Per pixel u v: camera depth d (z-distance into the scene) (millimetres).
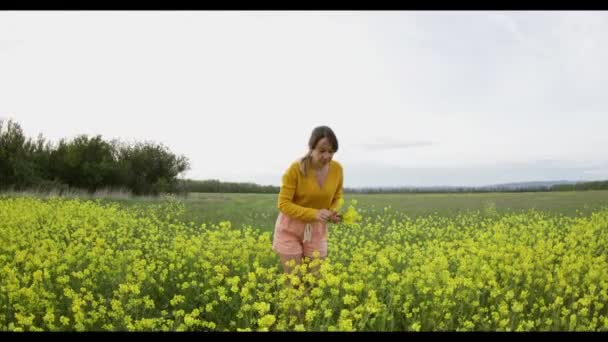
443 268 5090
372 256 6387
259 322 3604
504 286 5098
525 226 9969
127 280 4867
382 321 4031
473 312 4387
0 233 7336
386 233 9656
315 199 4684
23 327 4074
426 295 4605
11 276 4770
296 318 3908
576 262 5930
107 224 10086
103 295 4965
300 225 4723
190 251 5836
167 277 5535
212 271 5492
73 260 5594
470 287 4578
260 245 5992
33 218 9711
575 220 10789
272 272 4875
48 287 4910
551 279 4965
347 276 4613
